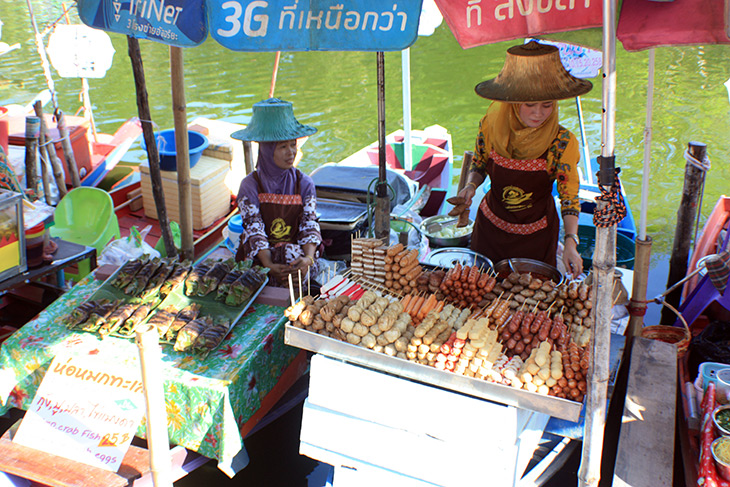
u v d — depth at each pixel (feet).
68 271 16.92
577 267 10.98
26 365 11.13
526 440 9.14
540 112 11.35
